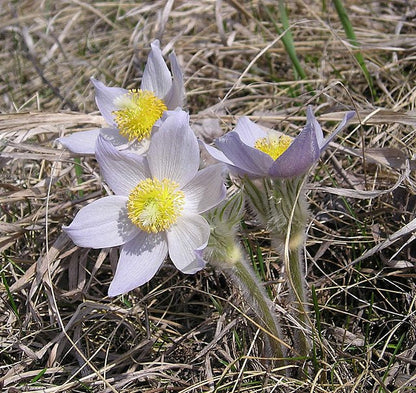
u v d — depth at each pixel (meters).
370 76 0.35
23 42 0.45
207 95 0.37
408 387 0.21
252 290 0.22
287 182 0.20
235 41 0.40
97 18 0.46
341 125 0.20
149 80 0.26
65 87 0.41
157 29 0.38
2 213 0.31
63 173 0.30
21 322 0.26
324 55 0.36
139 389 0.23
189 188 0.22
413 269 0.26
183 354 0.25
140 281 0.21
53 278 0.28
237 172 0.21
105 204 0.22
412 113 0.28
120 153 0.22
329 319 0.26
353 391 0.22
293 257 0.21
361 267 0.27
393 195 0.28
